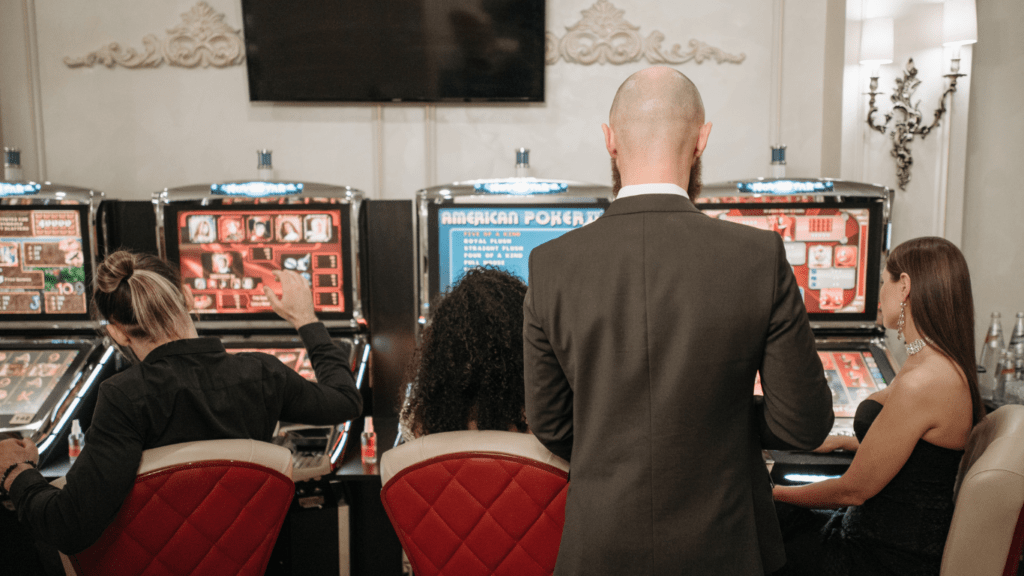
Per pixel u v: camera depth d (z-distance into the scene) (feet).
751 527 3.48
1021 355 8.89
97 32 10.09
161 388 4.61
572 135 10.31
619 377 3.41
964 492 4.74
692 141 3.60
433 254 7.91
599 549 3.39
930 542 5.49
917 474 5.52
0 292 8.29
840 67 9.49
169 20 10.07
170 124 10.27
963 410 5.39
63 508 4.19
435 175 10.37
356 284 8.22
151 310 4.74
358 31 9.86
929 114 9.18
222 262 8.21
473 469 4.19
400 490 4.37
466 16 9.82
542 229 7.84
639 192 3.56
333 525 7.16
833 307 8.09
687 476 3.33
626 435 3.40
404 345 9.43
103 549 4.41
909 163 9.27
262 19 9.80
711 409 3.34
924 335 5.62
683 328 3.31
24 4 10.02
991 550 4.68
